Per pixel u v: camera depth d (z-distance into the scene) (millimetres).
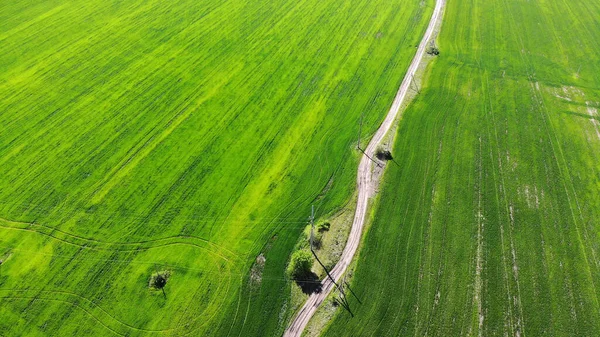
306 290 40250
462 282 40812
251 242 44094
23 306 38656
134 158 52469
